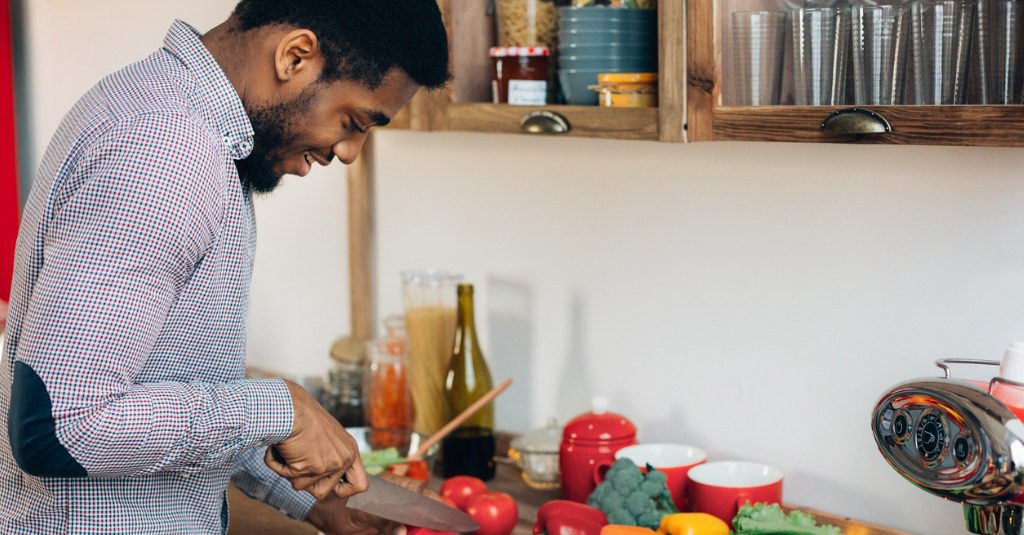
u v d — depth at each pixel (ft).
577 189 6.25
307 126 3.90
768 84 4.47
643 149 5.93
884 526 5.24
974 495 3.62
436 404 6.64
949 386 3.69
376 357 6.82
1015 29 3.83
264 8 3.79
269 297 8.34
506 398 6.77
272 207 8.18
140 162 3.50
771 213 5.48
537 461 6.08
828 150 5.24
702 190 5.73
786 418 5.56
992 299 4.82
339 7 3.73
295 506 5.00
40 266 3.67
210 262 3.81
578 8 5.19
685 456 5.64
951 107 3.95
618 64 5.11
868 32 4.17
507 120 5.45
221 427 3.73
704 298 5.80
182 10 8.39
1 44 9.61
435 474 6.48
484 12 5.71
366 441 6.56
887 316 5.15
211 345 3.99
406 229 7.22
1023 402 3.77
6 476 4.01
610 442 5.58
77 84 9.57
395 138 7.18
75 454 3.46
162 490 4.02
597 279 6.23
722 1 4.58
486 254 6.77
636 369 6.14
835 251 5.28
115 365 3.47
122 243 3.45
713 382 5.82
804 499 5.54
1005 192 4.73
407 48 3.80
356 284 7.45
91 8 9.27
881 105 4.14
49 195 3.59
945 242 4.92
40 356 3.43
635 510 5.01
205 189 3.65
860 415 5.29
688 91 4.71
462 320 6.40
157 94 3.69
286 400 3.93
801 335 5.45
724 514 5.11
